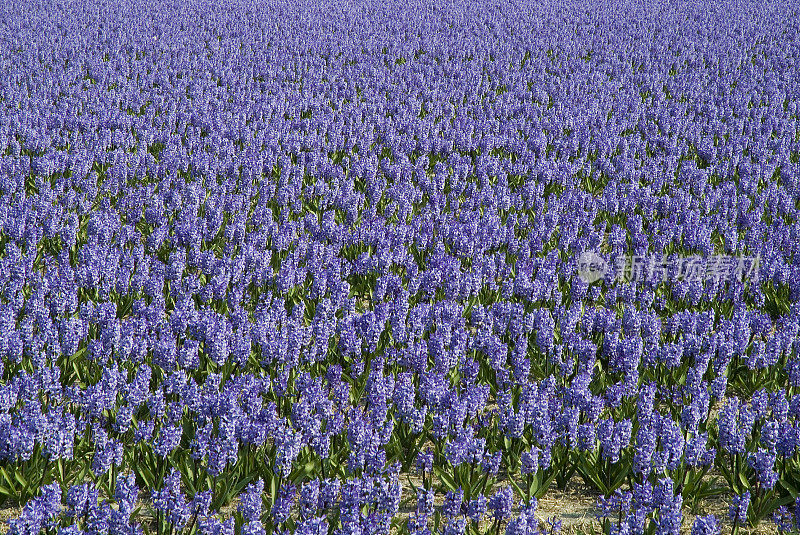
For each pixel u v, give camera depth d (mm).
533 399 7129
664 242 12539
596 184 16906
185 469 6504
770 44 32688
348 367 8539
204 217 13414
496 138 18766
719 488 6715
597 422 7516
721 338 8734
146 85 23844
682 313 9633
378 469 6309
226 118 20000
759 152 18031
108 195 14609
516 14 38438
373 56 29219
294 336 8203
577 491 6949
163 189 14383
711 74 28547
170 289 10453
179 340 8766
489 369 8570
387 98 24094
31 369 7809
